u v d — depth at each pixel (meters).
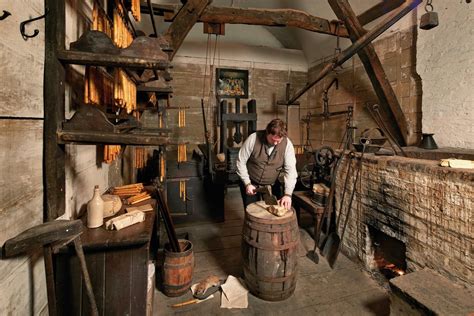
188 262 1.77
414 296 1.24
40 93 0.88
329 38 4.11
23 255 0.81
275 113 4.88
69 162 1.18
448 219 1.44
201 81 4.45
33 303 0.87
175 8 2.51
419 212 1.62
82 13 1.37
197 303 1.70
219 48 4.50
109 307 1.04
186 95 4.39
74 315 1.01
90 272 1.03
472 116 2.15
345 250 2.34
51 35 0.91
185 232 2.81
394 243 1.92
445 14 2.33
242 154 2.13
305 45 4.72
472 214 1.32
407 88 2.84
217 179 2.97
